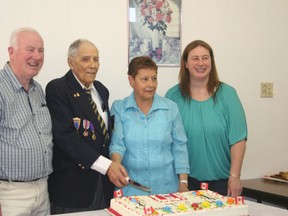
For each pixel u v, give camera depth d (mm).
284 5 3117
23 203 1880
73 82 2074
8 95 1833
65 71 2471
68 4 2449
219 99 2340
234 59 2967
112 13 2564
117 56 2602
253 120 3074
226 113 2330
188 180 2391
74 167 2031
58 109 2004
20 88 1890
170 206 1705
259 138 3107
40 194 1953
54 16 2420
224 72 2941
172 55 2752
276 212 1797
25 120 1865
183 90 2418
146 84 2059
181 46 2775
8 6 2312
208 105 2340
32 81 2010
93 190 2068
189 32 2801
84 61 2039
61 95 2021
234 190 2266
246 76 3020
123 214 1669
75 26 2477
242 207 1718
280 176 3031
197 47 2324
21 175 1850
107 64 2578
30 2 2359
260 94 3082
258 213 1781
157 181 2072
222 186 2375
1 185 1843
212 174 2348
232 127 2314
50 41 2422
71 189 2025
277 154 3186
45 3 2395
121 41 2604
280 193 2527
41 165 1897
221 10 2893
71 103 2027
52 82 2092
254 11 3006
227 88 2377
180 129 2193
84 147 1958
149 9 2662
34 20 2375
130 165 2078
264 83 3088
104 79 2582
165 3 2705
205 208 1671
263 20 3045
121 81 2627
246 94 3031
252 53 3027
